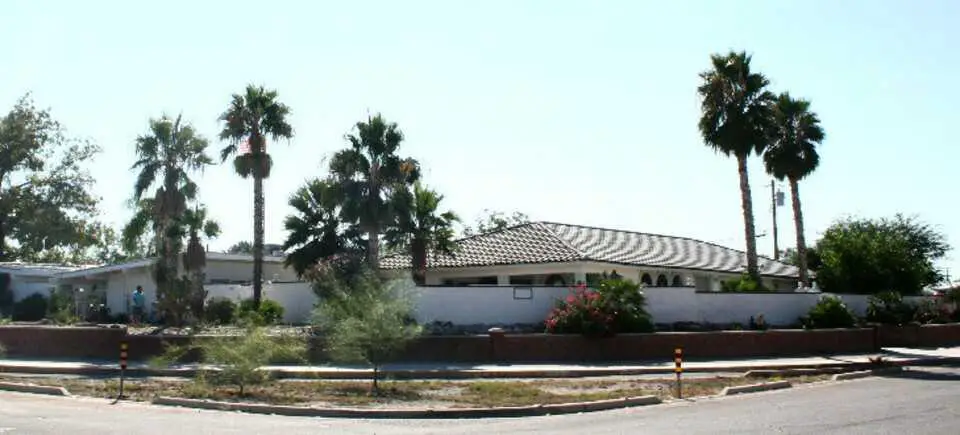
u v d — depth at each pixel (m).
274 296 33.44
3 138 56.81
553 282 35.19
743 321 30.83
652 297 29.34
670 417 14.59
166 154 35.59
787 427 12.89
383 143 32.91
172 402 16.39
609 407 16.42
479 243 38.41
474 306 27.69
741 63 36.66
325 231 34.75
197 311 31.86
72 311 38.16
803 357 27.53
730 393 18.72
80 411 14.98
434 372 22.22
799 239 41.84
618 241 40.06
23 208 57.59
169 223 34.47
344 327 19.03
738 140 36.09
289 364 23.30
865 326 30.80
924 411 14.69
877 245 38.12
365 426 13.73
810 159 41.19
